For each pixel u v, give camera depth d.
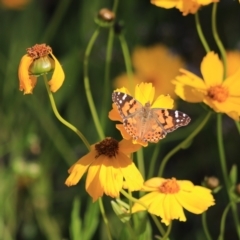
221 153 1.28
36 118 1.66
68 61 1.69
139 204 1.16
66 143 1.60
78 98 1.72
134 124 1.09
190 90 1.22
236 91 1.23
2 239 1.53
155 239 1.51
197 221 1.62
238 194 1.25
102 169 1.12
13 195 1.59
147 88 1.15
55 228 1.58
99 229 1.52
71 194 1.61
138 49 1.67
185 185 1.17
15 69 1.71
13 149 1.61
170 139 1.54
